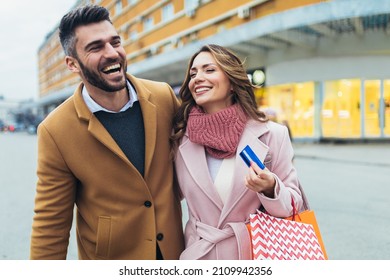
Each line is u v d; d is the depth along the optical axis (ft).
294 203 5.25
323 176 27.25
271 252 4.91
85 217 5.66
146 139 5.53
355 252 12.33
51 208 5.40
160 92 6.20
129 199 5.46
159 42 78.23
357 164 33.73
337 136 51.90
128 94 5.67
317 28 43.73
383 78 48.96
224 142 5.42
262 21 44.47
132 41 90.58
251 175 4.91
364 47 47.57
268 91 56.39
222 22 59.77
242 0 54.34
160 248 5.56
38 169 5.45
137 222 5.50
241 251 5.19
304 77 51.52
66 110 5.47
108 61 5.04
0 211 19.24
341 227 15.02
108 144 5.28
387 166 31.99
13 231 15.70
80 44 5.02
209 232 5.40
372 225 15.21
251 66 57.47
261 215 5.07
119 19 97.86
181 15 69.41
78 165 5.36
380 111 50.44
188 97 6.05
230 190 5.37
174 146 5.98
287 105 54.75
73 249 13.38
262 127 5.72
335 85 51.44
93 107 5.43
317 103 52.08
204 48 5.85
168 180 5.82
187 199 5.78
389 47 46.68
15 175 32.83
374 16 38.40
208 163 5.71
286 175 5.63
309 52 50.80
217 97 5.64
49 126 5.36
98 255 5.63
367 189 22.25
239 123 5.53
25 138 119.24
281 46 52.26
